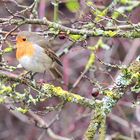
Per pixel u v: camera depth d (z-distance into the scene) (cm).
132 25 820
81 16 976
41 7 1191
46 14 1375
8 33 812
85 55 1488
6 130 1620
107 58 1253
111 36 822
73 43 939
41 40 913
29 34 906
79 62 1481
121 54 1411
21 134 1614
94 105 770
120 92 783
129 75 787
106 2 1205
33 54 900
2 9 1317
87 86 1368
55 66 930
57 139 1250
